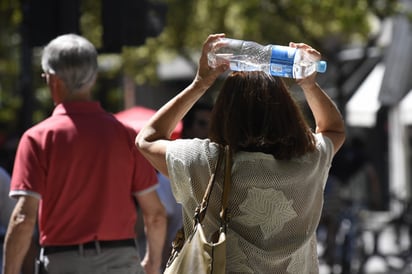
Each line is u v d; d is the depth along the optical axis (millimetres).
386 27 34281
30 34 14117
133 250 8188
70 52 8164
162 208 8477
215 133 6359
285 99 6348
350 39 34219
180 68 48938
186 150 6297
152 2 14438
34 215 7859
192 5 31828
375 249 23703
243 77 6379
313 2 28703
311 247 6375
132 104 31594
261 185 6195
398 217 26969
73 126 8016
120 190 8117
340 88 32750
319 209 6406
